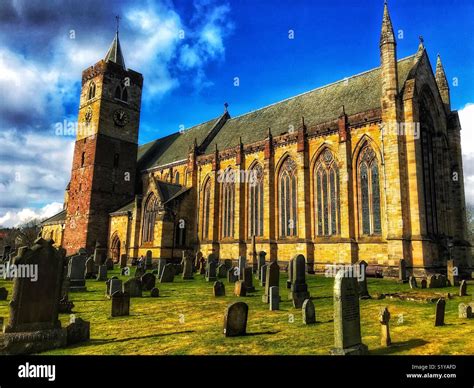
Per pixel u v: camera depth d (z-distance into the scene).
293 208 48.28
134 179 78.50
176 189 65.88
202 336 13.80
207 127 74.00
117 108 77.19
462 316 16.88
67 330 12.80
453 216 47.12
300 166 46.47
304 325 15.48
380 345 11.99
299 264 21.78
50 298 12.63
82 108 79.06
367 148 41.28
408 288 28.48
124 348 12.24
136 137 79.88
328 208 44.22
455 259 45.25
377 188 39.94
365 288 23.77
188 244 61.53
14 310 11.94
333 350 10.73
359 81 49.66
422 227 36.06
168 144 84.00
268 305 21.33
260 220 52.72
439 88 52.16
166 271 35.25
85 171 73.81
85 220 70.44
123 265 52.44
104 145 74.06
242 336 13.69
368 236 39.88
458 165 48.38
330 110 49.19
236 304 14.02
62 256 13.12
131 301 23.09
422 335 13.35
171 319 17.36
